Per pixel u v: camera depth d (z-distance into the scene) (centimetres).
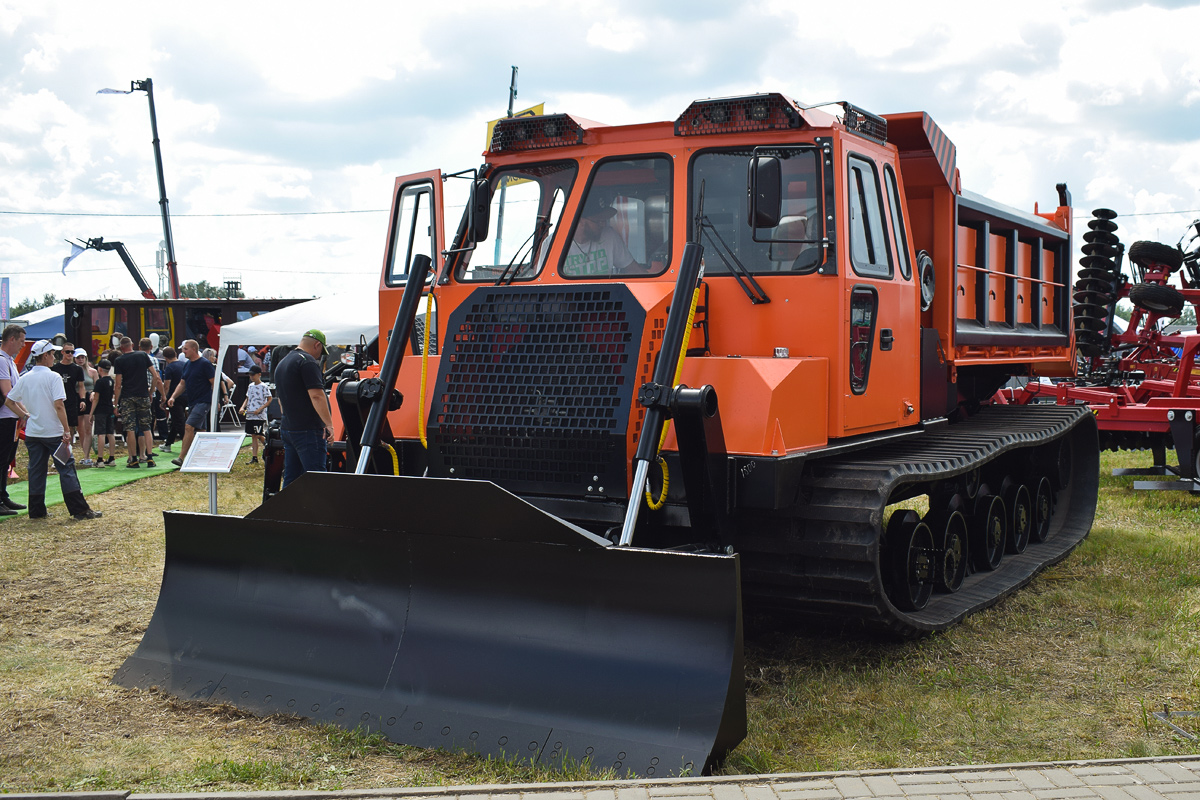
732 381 480
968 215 748
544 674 409
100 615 641
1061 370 1020
